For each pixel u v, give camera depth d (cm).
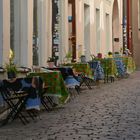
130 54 4262
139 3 5034
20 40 1873
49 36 2211
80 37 2858
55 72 1390
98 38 3375
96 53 3297
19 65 1862
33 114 1254
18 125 1133
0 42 1647
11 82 1170
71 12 2738
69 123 1148
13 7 1842
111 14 3812
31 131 1045
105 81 2645
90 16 3084
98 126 1095
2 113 1295
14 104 1242
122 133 998
